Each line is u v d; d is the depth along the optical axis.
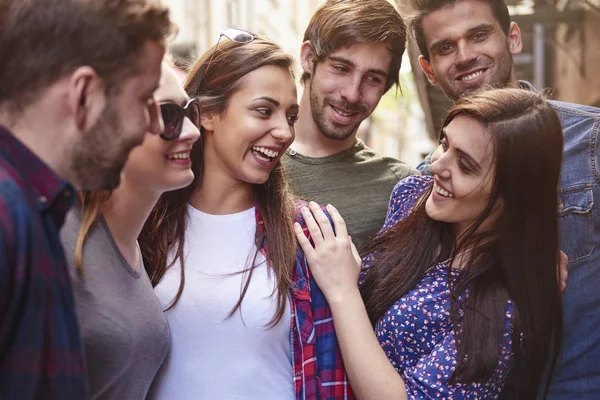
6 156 1.18
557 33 6.89
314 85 2.62
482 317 1.94
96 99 1.23
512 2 6.21
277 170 2.11
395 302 2.09
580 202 2.38
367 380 1.94
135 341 1.67
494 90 2.04
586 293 2.38
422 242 2.14
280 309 1.97
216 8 10.54
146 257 2.04
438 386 1.92
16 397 1.13
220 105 2.01
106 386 1.62
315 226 2.07
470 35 2.72
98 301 1.59
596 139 2.39
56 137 1.23
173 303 1.98
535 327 1.96
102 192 1.65
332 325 2.06
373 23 2.52
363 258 2.29
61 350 1.18
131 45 1.23
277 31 14.00
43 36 1.19
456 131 1.98
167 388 1.97
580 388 2.38
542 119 1.95
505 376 2.02
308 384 1.97
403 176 2.71
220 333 1.97
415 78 4.94
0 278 1.10
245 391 1.95
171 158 1.73
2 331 1.11
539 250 1.98
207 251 2.06
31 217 1.15
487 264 2.01
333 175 2.67
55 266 1.19
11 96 1.22
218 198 2.10
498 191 1.95
